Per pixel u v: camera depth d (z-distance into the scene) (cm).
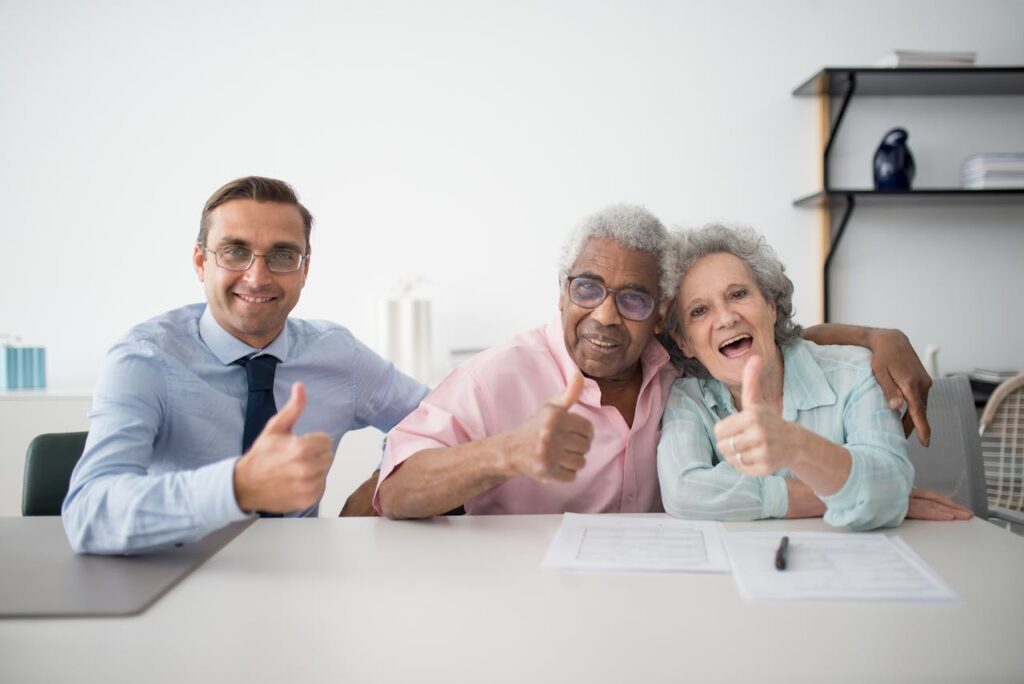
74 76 326
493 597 90
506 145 332
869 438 127
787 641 77
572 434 112
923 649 75
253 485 99
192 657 75
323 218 333
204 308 171
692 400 144
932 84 315
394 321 303
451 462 120
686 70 329
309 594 91
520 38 330
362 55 331
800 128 329
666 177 330
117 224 329
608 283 137
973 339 331
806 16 326
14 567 102
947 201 322
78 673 72
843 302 332
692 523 120
